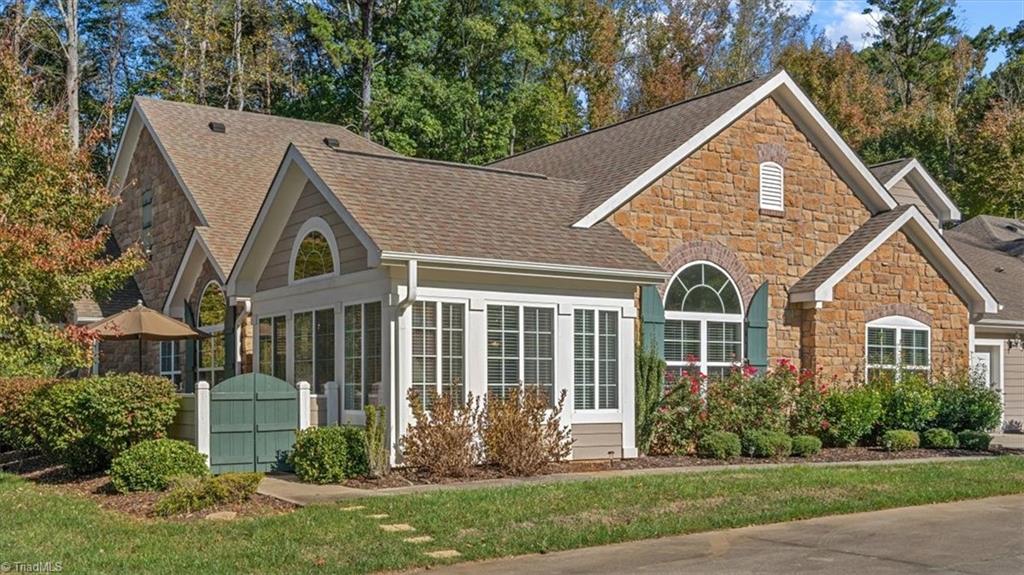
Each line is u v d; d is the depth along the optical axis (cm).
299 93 4275
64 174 1864
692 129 2020
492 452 1536
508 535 1075
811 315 2092
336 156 1747
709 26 5212
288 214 1839
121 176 2798
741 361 2020
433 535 1081
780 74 2097
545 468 1568
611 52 4719
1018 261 3100
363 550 1012
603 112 4641
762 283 2064
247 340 2044
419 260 1502
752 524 1172
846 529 1144
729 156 2056
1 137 1772
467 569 955
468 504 1237
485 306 1608
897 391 2031
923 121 5012
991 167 4638
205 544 1047
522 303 1648
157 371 2500
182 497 1239
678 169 1988
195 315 2297
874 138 5044
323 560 975
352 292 1641
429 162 1873
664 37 5047
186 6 4100
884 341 2161
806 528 1152
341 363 1664
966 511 1270
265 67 4125
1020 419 2656
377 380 1579
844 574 920
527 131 4162
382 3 4053
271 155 2620
